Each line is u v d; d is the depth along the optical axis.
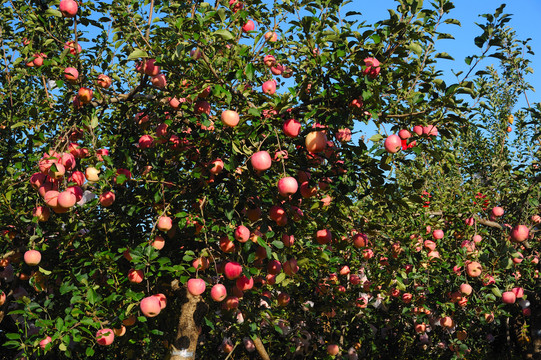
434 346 9.75
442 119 3.32
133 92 4.00
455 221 6.96
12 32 5.00
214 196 3.91
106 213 4.54
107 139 4.27
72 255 4.21
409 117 3.31
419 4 3.03
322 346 7.88
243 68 3.46
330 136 3.67
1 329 5.44
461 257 6.18
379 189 3.64
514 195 5.96
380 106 3.14
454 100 3.23
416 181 3.60
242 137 3.30
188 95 3.66
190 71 3.77
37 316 3.60
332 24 3.33
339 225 3.89
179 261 4.57
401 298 6.72
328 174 3.60
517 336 10.55
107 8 3.72
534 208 5.71
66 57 3.59
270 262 3.77
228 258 3.95
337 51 3.04
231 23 3.78
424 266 6.05
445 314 6.78
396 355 9.48
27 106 5.15
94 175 3.68
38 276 4.09
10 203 4.13
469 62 3.25
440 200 7.02
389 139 3.28
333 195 3.79
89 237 4.14
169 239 4.57
